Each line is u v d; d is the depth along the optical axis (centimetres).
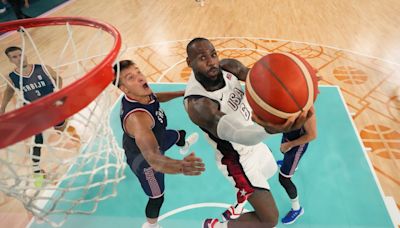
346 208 191
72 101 86
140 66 374
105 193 189
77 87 86
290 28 477
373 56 380
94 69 94
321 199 197
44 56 352
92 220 175
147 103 143
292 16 529
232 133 123
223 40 441
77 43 384
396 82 323
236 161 145
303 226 180
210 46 125
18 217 188
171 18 537
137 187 193
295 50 404
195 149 231
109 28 138
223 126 125
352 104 291
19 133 80
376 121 268
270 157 161
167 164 137
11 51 177
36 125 81
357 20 499
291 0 612
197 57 124
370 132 255
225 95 132
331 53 391
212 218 181
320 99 295
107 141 147
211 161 220
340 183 207
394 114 275
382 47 404
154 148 139
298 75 105
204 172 213
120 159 160
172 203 194
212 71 126
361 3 581
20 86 177
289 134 151
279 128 111
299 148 154
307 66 110
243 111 137
